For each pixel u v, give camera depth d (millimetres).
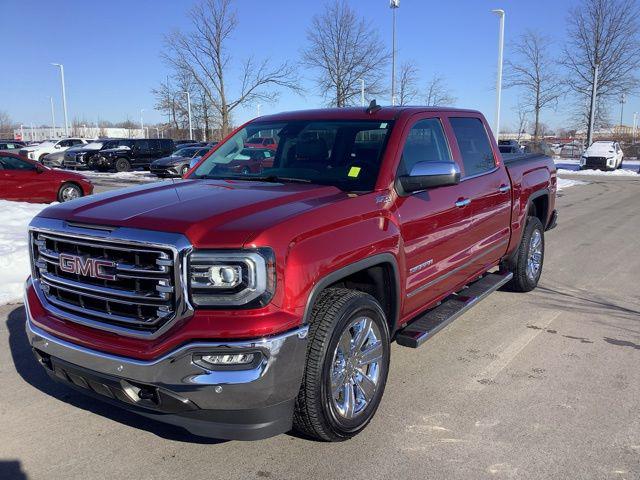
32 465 3133
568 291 6734
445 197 4324
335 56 32625
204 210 3014
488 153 5406
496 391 4047
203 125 44969
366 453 3254
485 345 4965
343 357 3273
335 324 3080
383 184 3742
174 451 3279
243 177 4215
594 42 36656
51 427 3539
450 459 3189
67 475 3047
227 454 3246
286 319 2799
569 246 9641
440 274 4371
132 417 3674
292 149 4277
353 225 3322
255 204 3139
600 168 32250
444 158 4574
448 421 3615
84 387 3113
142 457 3217
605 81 37000
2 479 3002
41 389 4062
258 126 4730
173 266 2723
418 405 3834
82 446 3330
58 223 3166
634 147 48469
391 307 3803
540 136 55094
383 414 3711
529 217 6469
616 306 6129
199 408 2738
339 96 33156
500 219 5434
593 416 3674
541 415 3689
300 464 3143
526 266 6363
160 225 2834
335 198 3410
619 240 10203
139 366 2760
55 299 3238
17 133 85062
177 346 2709
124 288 2902
